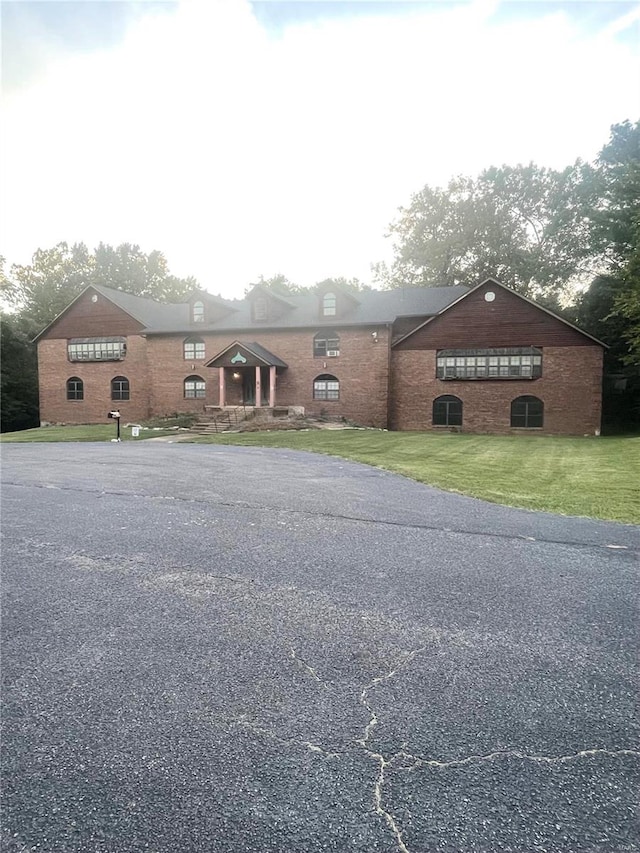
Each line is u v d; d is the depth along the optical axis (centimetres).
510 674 275
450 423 2483
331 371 2612
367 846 164
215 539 535
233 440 1797
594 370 2275
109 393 3069
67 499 743
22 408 3806
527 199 3659
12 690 258
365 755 209
